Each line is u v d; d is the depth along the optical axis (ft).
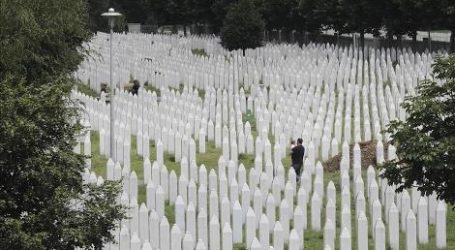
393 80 170.60
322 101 145.69
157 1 357.20
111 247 84.94
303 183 103.45
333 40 280.31
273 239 87.97
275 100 157.48
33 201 68.08
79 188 71.51
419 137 75.77
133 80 201.46
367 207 101.40
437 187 77.36
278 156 118.52
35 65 117.29
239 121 132.98
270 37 312.91
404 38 285.02
